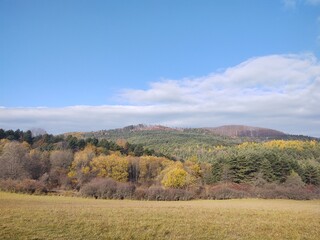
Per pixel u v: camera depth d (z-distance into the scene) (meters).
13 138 150.12
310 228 30.36
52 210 34.25
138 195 78.62
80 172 107.75
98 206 44.53
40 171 108.88
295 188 91.50
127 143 174.75
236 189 92.56
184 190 85.62
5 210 32.38
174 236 25.06
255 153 118.38
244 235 26.73
